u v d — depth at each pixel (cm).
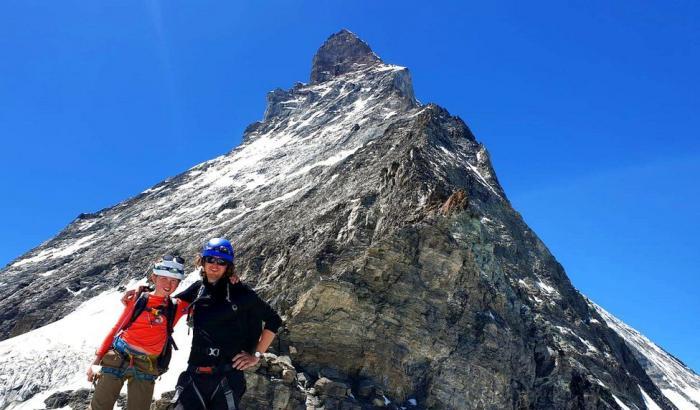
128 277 6462
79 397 3344
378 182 4734
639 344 7762
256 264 4653
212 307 694
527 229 5616
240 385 684
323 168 7725
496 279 3891
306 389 2862
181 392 671
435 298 3447
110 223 9869
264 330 729
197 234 7088
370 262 3428
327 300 3219
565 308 4753
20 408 3472
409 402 3127
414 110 9094
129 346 716
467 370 3297
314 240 4259
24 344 4366
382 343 3200
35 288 7019
